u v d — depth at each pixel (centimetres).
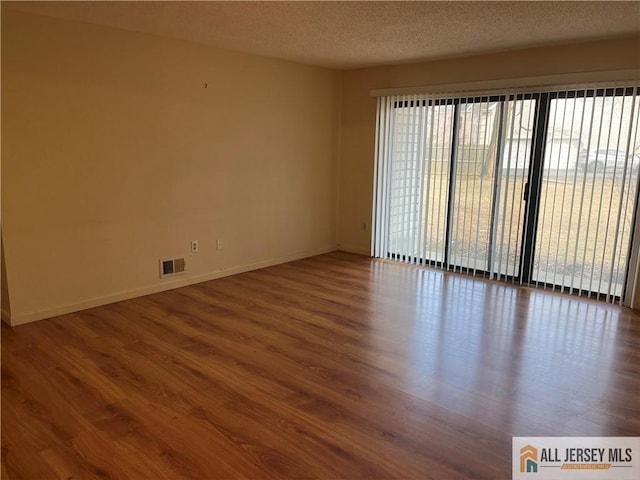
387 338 352
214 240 499
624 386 285
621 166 411
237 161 507
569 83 427
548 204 456
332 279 506
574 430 240
